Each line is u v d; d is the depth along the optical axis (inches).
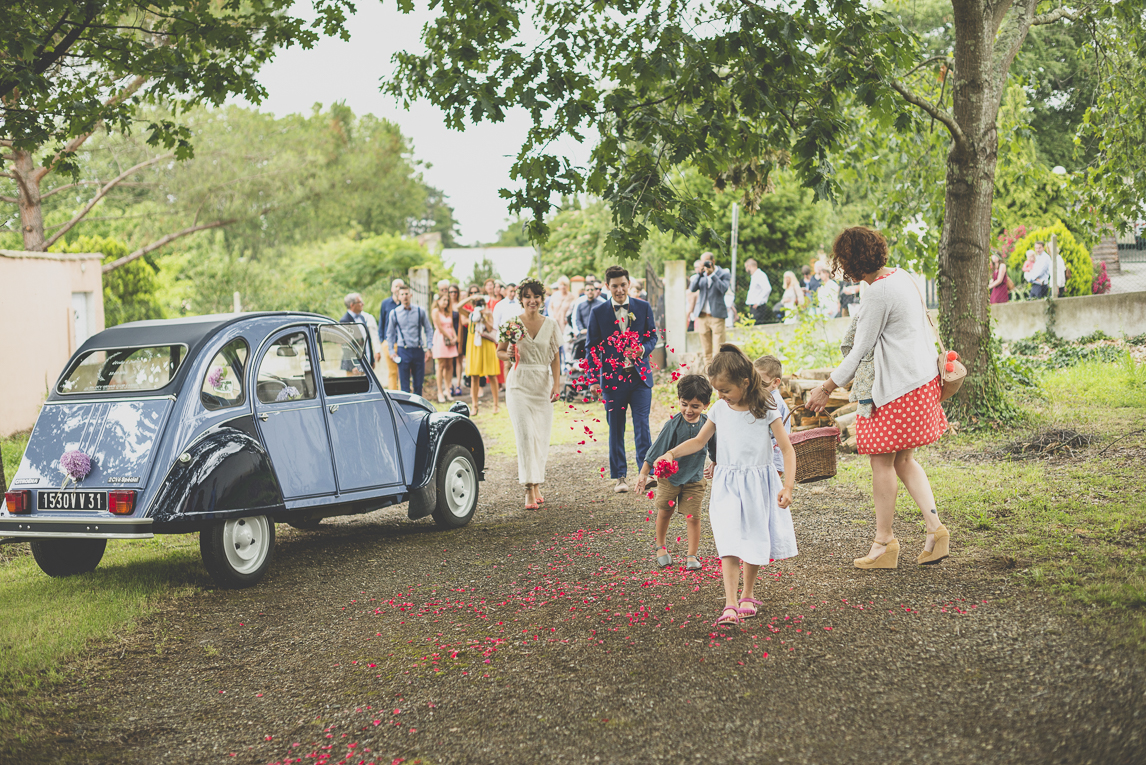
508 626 186.7
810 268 767.7
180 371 226.2
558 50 245.4
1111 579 175.6
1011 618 163.9
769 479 178.2
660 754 127.7
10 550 281.9
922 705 135.3
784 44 241.4
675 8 247.1
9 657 174.9
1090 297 596.7
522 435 312.3
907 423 195.8
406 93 269.3
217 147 834.8
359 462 263.7
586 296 533.3
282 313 256.4
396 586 224.1
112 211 1091.9
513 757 130.5
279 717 149.8
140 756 137.6
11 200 751.1
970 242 343.9
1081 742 118.9
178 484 214.1
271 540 238.5
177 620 202.8
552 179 246.1
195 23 299.0
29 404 542.9
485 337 564.1
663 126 241.3
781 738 129.3
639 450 319.0
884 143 443.2
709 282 590.6
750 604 177.6
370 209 1528.1
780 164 343.9
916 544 219.3
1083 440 306.2
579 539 258.8
